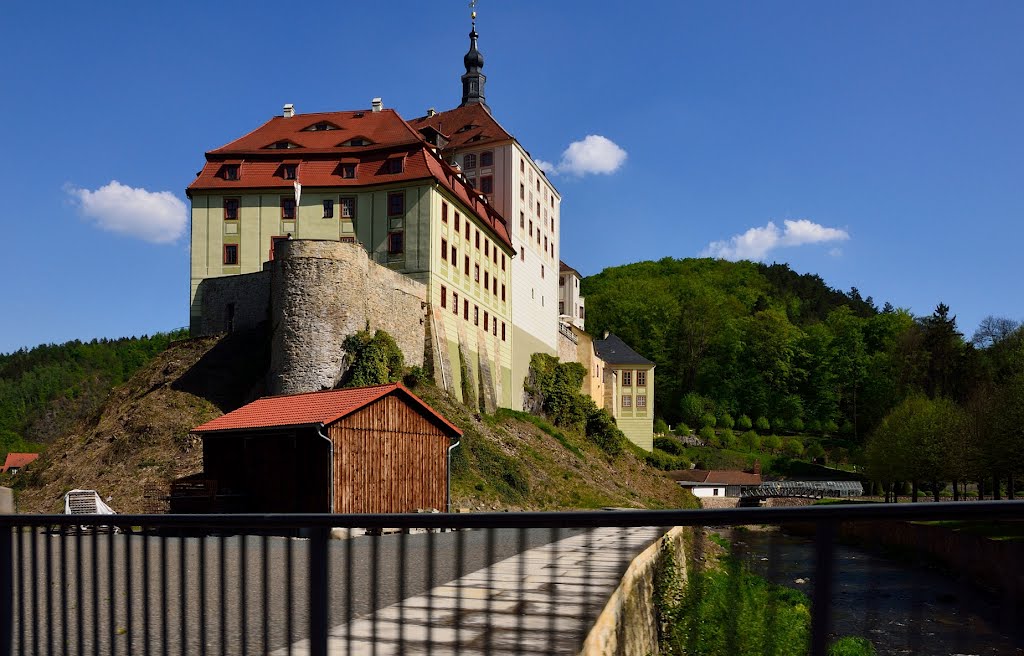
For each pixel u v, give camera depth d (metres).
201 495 27.09
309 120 61.75
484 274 60.81
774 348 123.62
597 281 157.12
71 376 130.25
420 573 10.00
